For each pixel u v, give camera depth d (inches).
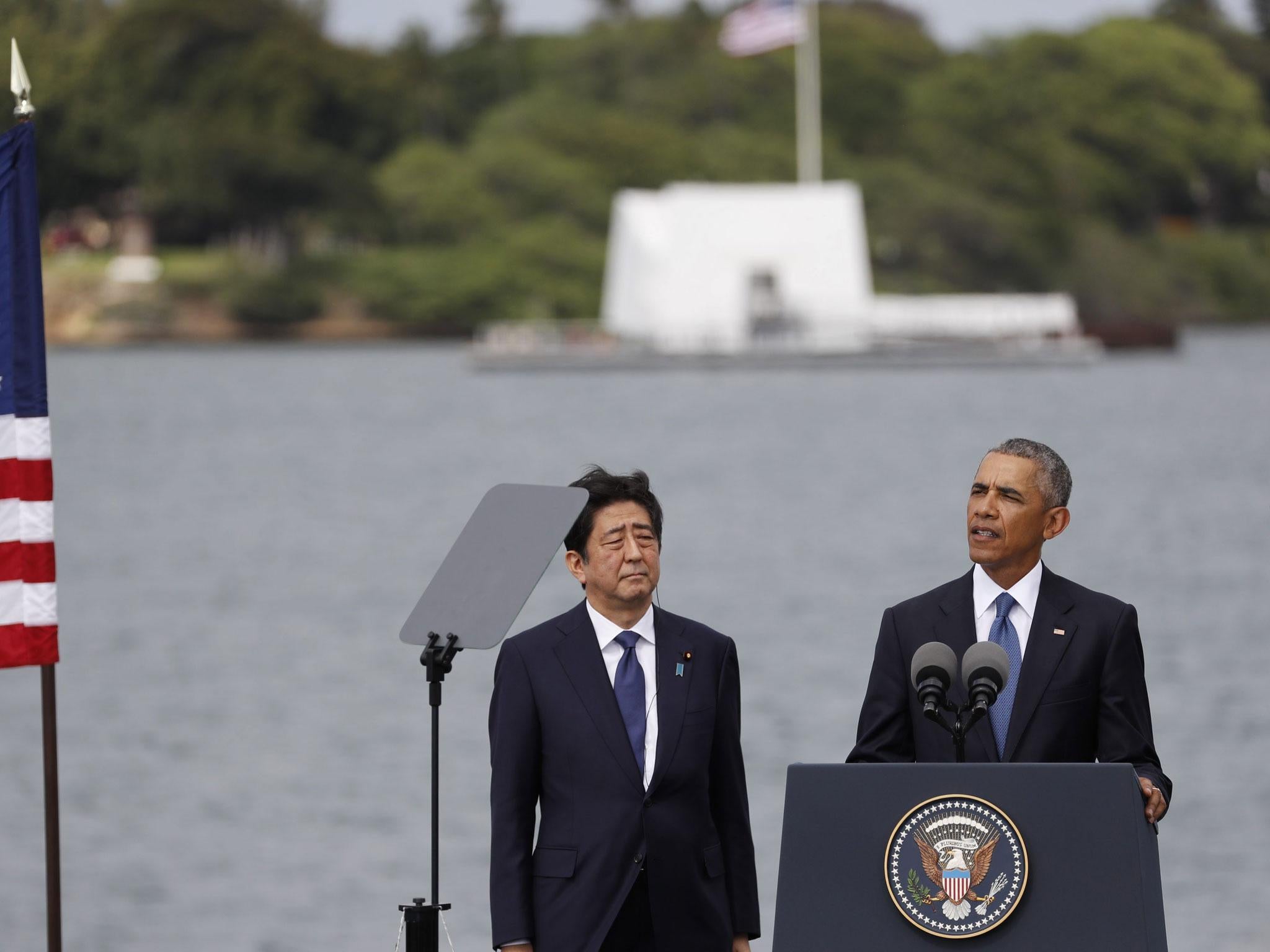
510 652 1024.2
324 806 2706.7
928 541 6067.9
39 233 1171.3
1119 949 847.1
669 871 983.6
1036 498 1007.6
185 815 2677.2
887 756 1021.2
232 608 4837.6
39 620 1157.1
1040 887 859.4
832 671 3757.4
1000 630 1015.6
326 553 5994.1
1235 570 5344.5
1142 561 5565.9
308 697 3555.6
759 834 2511.1
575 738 999.0
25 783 2906.0
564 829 996.6
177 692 3641.7
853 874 876.6
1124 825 860.6
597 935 976.3
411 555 5915.4
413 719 3321.9
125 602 4955.7
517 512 1038.4
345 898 2263.8
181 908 2222.0
